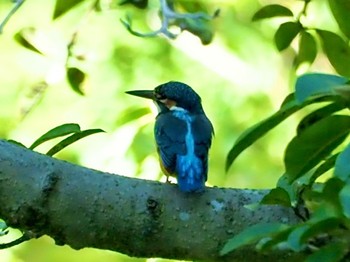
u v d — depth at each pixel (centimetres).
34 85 1295
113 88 1777
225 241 716
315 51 938
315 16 1647
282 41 933
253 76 1820
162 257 727
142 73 1789
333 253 547
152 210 717
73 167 724
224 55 1814
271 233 540
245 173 1819
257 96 1819
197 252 720
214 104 1811
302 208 677
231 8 1820
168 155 883
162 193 722
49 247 1705
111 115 1762
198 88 1809
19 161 716
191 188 720
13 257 1691
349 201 509
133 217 716
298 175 615
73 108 1777
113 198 716
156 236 718
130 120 1177
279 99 1842
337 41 909
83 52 1165
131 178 729
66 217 713
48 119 1778
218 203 723
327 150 608
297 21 925
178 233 717
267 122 580
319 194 553
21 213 712
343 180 530
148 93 1042
